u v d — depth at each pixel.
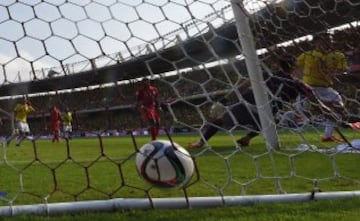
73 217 2.07
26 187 3.16
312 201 2.38
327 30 5.32
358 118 5.25
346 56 5.45
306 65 5.27
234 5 4.06
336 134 5.45
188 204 2.25
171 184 2.30
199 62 3.30
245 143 5.46
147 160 2.29
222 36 3.57
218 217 2.07
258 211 2.18
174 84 3.22
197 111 3.45
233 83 3.60
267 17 4.91
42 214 2.11
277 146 4.55
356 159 4.23
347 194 2.46
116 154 6.32
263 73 4.52
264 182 3.12
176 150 2.32
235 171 3.71
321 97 5.25
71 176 3.69
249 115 4.45
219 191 2.56
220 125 4.68
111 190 2.97
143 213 2.14
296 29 5.15
